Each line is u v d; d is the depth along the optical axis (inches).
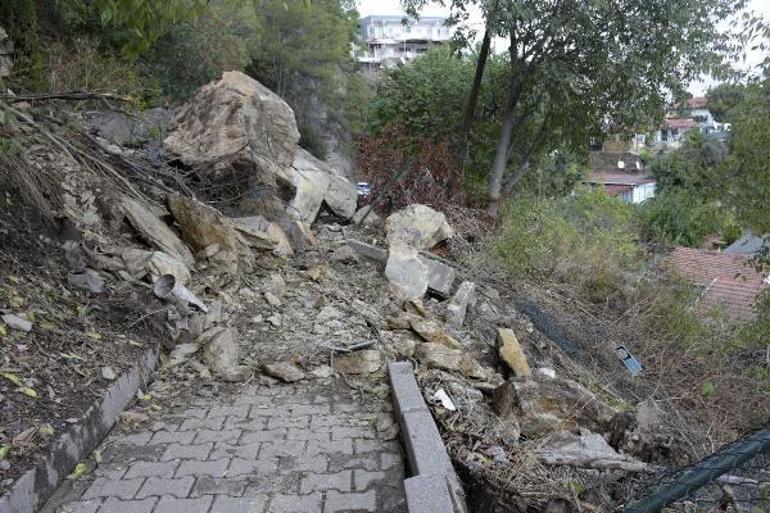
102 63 377.7
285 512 117.2
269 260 253.1
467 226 354.3
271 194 295.7
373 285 258.2
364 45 1467.8
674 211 597.6
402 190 361.7
